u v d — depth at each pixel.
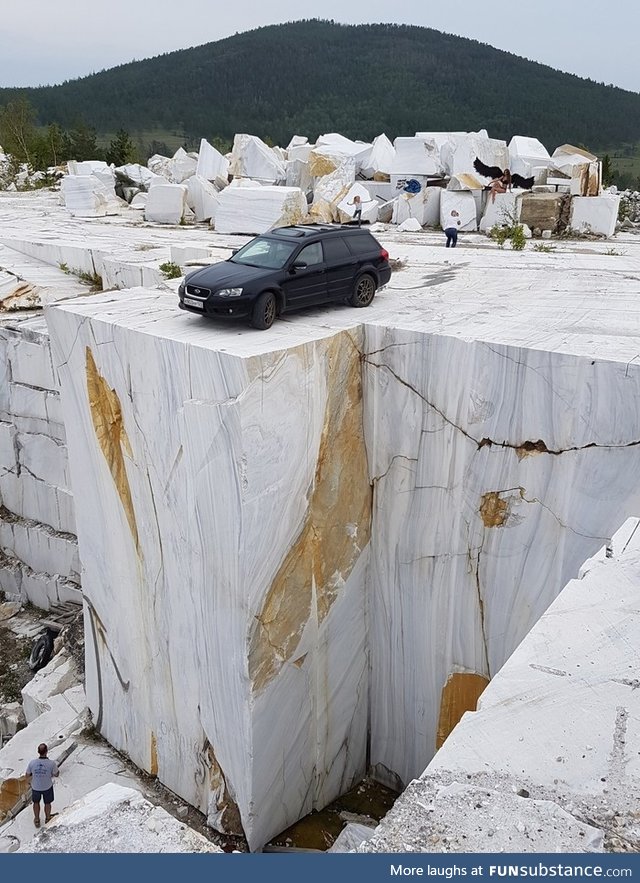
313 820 10.60
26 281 19.36
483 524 9.59
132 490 10.16
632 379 8.07
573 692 4.51
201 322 9.90
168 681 10.52
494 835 3.63
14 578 17.45
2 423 16.86
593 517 8.67
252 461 8.27
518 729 4.26
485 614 9.89
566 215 23.53
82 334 10.14
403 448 10.06
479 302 11.88
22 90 154.25
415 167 27.33
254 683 9.03
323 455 9.54
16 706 14.01
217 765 9.92
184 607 9.76
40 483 16.58
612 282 13.93
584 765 4.02
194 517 9.06
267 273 9.85
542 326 10.05
